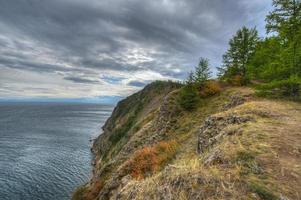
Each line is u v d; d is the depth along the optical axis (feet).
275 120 32.40
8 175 169.68
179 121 88.43
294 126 28.66
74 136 354.95
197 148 45.55
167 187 15.61
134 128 151.12
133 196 17.90
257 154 20.02
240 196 13.75
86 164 204.03
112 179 64.13
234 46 97.86
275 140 23.35
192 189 14.60
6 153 235.20
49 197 136.15
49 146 276.00
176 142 65.05
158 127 95.71
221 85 106.22
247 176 16.30
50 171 181.16
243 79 96.22
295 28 50.62
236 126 31.17
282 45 56.18
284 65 52.34
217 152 22.22
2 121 577.43
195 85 98.78
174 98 102.53
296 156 19.69
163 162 54.65
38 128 444.14
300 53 48.98
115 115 353.92
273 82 55.36
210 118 46.47
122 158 94.99
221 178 15.51
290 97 53.47
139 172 54.03
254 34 94.02
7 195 137.39
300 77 50.29
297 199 13.57
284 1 50.24
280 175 16.37
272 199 13.62
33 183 156.04
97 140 278.46
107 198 58.54
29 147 267.39
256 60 85.66
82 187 95.96
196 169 16.90
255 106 43.21
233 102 67.92
